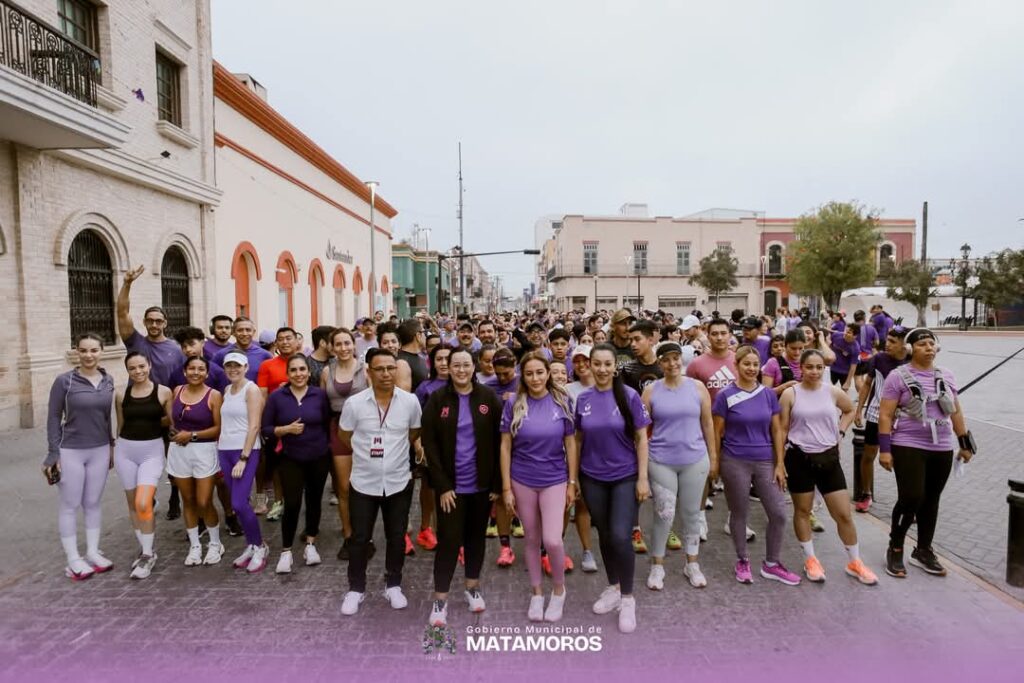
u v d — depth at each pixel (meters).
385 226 34.16
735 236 54.22
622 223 53.91
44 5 9.26
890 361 5.90
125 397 4.84
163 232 12.34
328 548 5.26
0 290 8.71
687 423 4.46
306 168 21.09
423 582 4.62
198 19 13.62
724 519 6.00
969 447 4.70
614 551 4.01
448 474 4.05
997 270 36.78
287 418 4.74
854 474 6.27
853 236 39.59
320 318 22.86
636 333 5.56
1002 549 5.07
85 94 9.27
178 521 5.92
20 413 8.98
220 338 7.01
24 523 5.74
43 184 9.33
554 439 4.02
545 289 83.00
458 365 4.07
